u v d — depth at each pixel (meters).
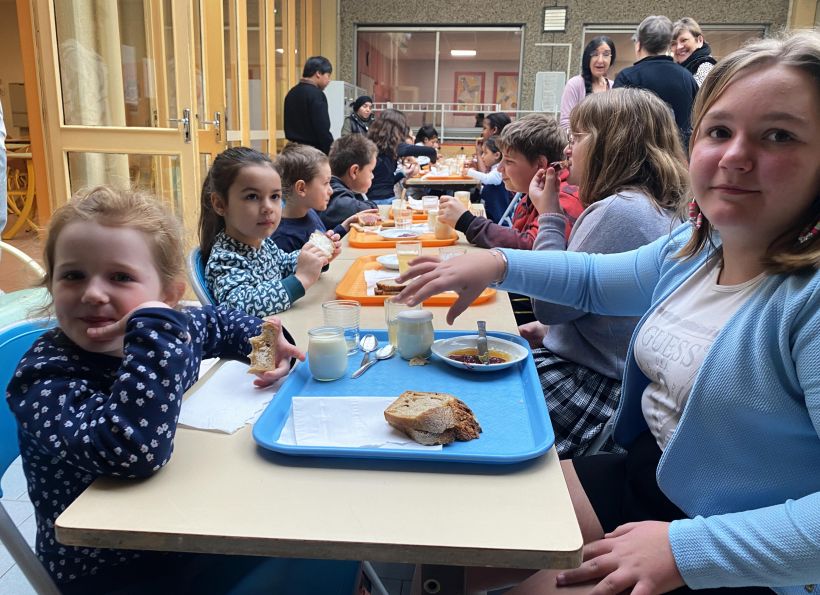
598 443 1.40
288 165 2.40
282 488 0.73
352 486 0.74
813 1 7.51
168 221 0.97
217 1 4.08
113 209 0.88
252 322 1.13
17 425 0.94
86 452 0.72
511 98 8.79
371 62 8.97
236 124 4.99
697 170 0.84
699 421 0.84
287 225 2.44
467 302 1.19
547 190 1.75
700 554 0.73
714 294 0.94
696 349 0.93
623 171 1.51
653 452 1.04
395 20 8.45
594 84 4.66
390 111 4.90
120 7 3.66
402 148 6.54
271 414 0.90
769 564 0.70
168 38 3.67
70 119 3.80
